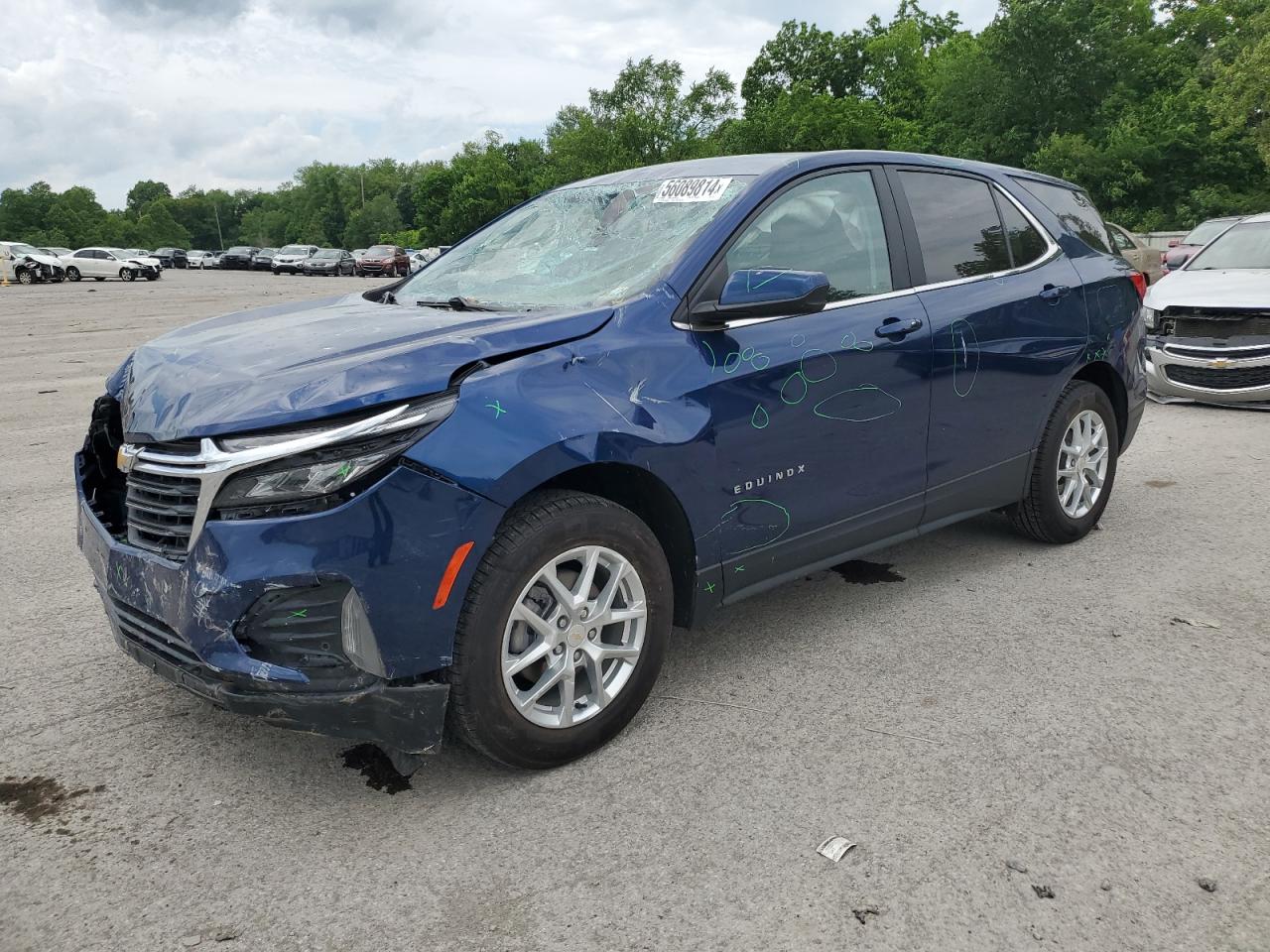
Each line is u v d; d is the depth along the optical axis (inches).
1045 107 1797.5
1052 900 89.7
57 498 234.4
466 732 106.0
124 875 95.9
